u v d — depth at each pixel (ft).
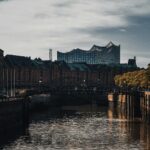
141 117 476.13
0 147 287.07
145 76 499.10
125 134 336.49
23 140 315.17
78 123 418.51
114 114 522.88
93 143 297.94
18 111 414.82
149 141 303.89
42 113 545.44
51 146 290.15
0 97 408.67
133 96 495.41
